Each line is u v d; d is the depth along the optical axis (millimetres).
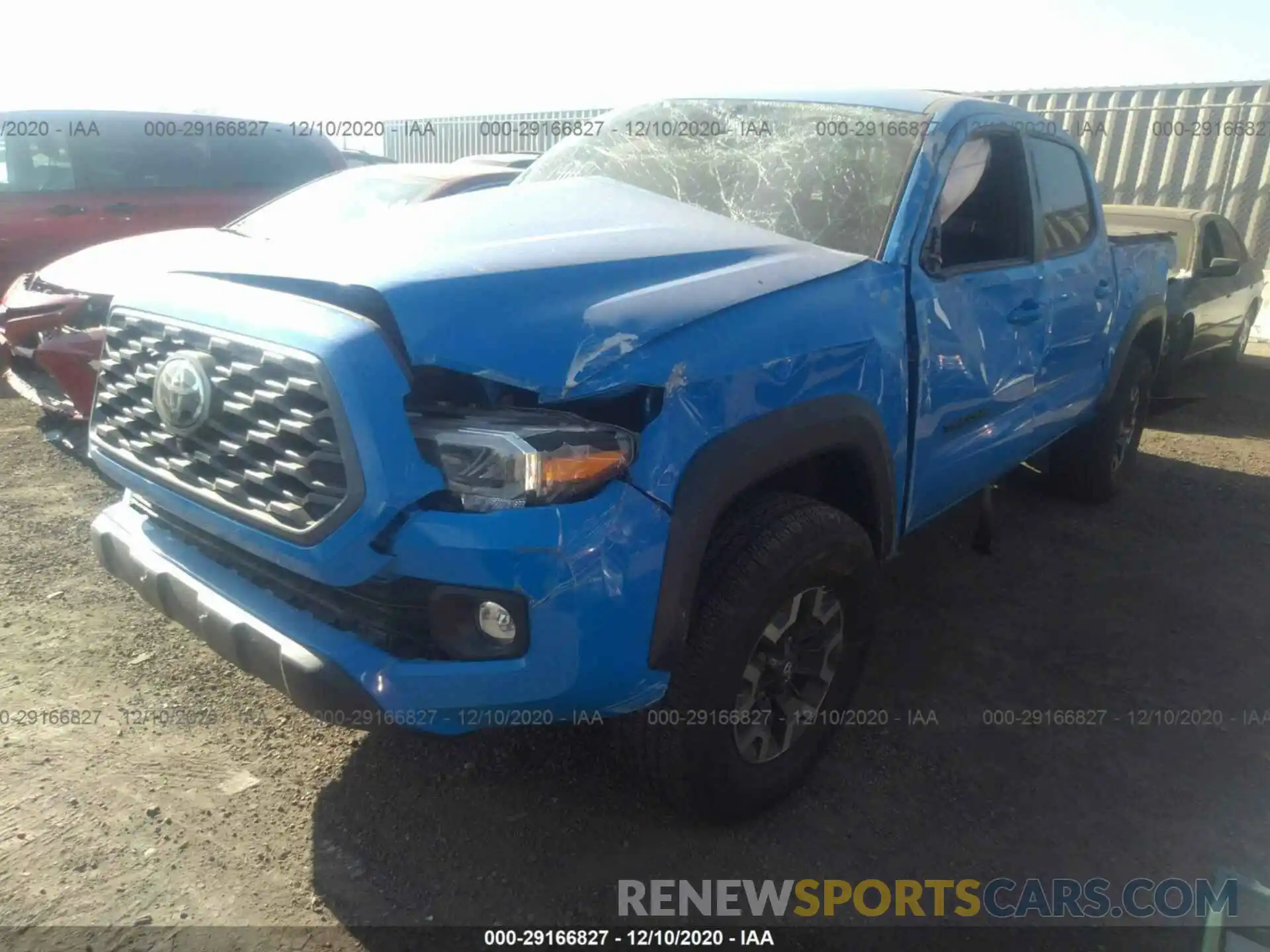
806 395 2439
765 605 2355
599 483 2014
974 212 3430
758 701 2574
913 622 3889
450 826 2576
